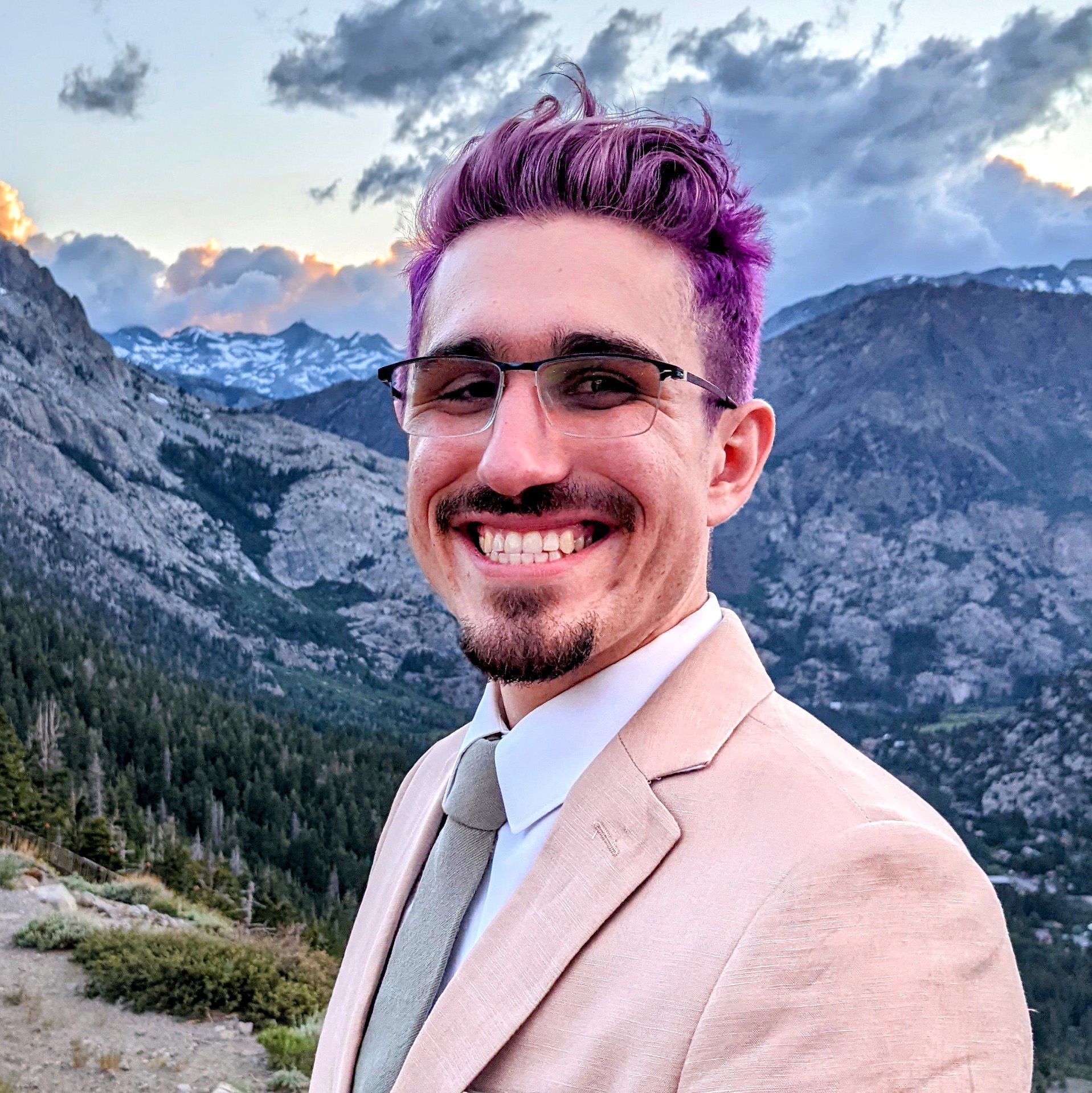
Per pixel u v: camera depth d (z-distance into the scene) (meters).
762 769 1.17
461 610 1.40
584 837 1.22
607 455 1.29
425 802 1.90
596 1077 1.07
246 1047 12.80
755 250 1.46
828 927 0.98
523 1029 1.15
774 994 0.97
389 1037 1.37
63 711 118.31
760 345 1.55
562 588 1.30
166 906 20.39
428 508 1.44
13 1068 11.07
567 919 1.17
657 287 1.34
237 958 14.89
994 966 1.00
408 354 1.62
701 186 1.36
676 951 1.07
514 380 1.32
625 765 1.25
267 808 118.94
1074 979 112.19
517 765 1.38
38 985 13.82
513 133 1.37
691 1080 0.99
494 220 1.39
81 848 31.03
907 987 0.94
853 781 1.15
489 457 1.30
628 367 1.30
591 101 1.41
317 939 20.91
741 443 1.52
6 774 35.09
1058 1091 87.25
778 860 1.06
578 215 1.35
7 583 196.38
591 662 1.37
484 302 1.34
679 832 1.16
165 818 100.50
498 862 1.37
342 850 110.44
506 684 1.45
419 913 1.45
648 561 1.32
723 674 1.34
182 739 128.50
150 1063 11.71
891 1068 0.90
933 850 1.03
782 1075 0.94
